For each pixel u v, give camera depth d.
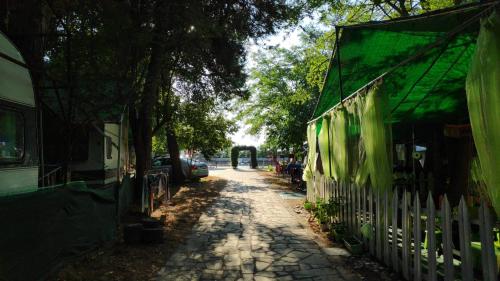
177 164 21.88
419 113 9.67
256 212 11.53
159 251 7.11
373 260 6.35
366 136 6.30
